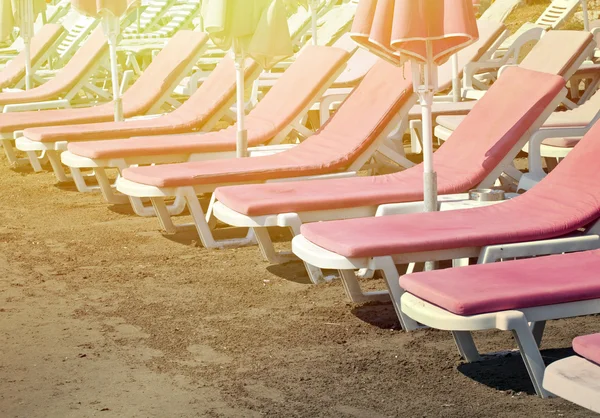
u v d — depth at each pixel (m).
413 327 5.36
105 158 8.91
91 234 8.11
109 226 8.39
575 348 3.91
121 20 18.84
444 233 5.47
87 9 10.59
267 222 6.48
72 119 11.57
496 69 12.78
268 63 8.92
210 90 11.00
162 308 5.98
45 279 6.74
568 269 4.75
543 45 9.84
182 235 7.98
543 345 5.08
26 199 9.79
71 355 5.16
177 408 4.39
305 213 6.56
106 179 9.24
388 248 5.28
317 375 4.75
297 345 5.21
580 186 6.05
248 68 10.77
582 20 19.16
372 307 5.85
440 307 4.51
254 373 4.81
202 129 10.58
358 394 4.49
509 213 6.02
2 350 5.28
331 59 9.46
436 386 4.55
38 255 7.45
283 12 8.59
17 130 11.44
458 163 7.26
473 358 4.86
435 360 4.90
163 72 12.18
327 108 10.25
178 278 6.66
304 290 6.27
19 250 7.64
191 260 7.16
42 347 5.30
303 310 5.84
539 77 7.34
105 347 5.28
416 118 10.48
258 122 9.66
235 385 4.66
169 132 10.41
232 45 8.66
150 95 11.94
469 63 11.75
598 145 6.27
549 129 7.27
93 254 7.42
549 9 16.56
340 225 5.87
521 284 4.52
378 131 8.12
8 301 6.23
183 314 5.84
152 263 7.09
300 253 5.69
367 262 5.36
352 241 5.39
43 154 11.75
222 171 7.64
